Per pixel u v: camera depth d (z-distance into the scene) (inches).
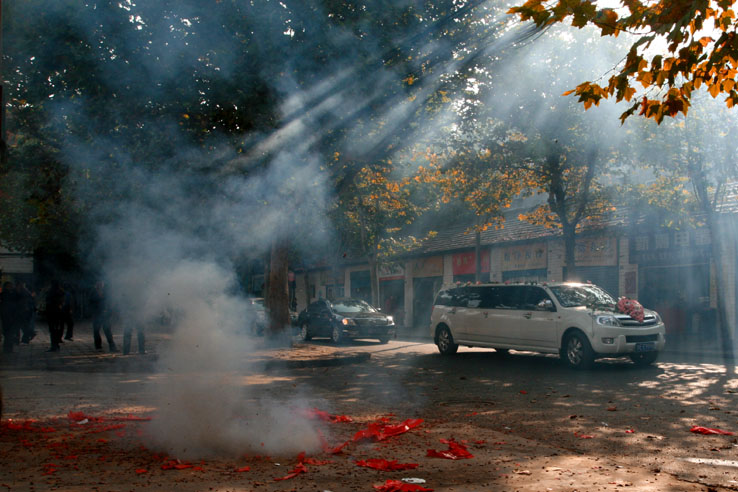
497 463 215.6
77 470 200.5
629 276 964.0
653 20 193.3
